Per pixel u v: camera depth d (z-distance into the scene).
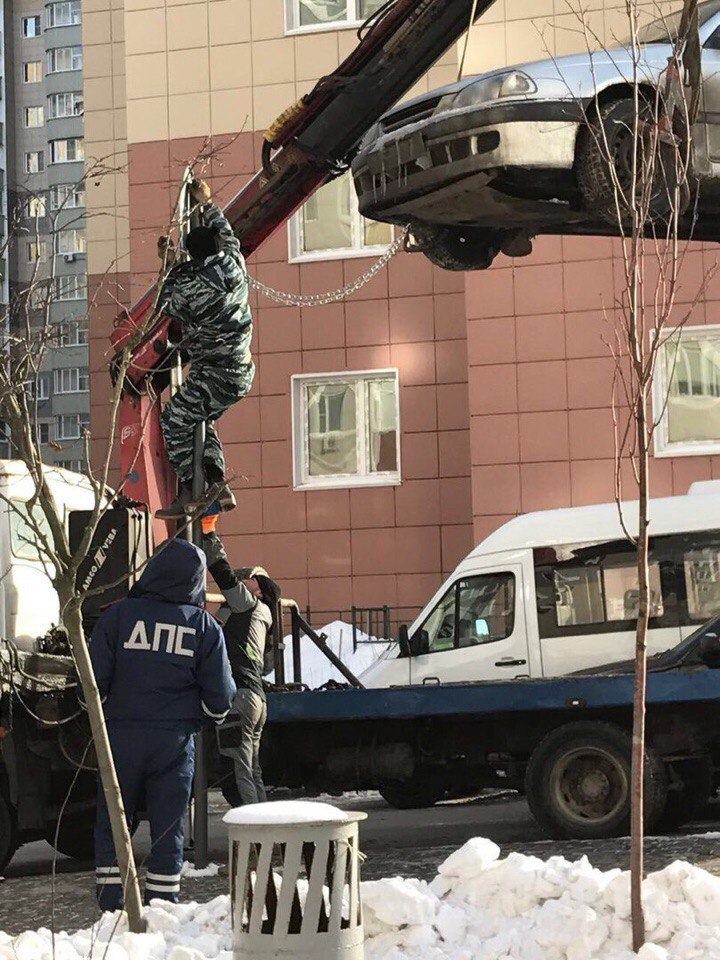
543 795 10.16
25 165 98.94
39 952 5.93
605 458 20.77
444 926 6.04
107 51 35.06
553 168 10.73
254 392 23.16
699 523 13.30
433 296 22.75
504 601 13.65
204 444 9.55
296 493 22.91
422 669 13.76
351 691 10.59
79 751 10.52
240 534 23.00
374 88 11.18
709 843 9.12
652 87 10.44
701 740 10.21
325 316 23.06
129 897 6.07
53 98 98.25
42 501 5.71
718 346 20.36
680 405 20.53
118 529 9.62
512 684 10.35
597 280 20.97
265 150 11.59
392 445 22.86
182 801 7.35
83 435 6.12
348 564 22.69
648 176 6.68
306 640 20.33
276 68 23.23
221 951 6.21
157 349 10.45
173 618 7.39
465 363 22.55
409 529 22.53
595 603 13.42
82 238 74.50
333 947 5.10
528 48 21.06
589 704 10.17
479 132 10.72
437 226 11.88
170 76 23.59
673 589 13.26
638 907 5.66
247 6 23.38
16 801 10.21
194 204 9.27
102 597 9.60
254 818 5.14
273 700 10.69
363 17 23.08
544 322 21.14
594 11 20.44
